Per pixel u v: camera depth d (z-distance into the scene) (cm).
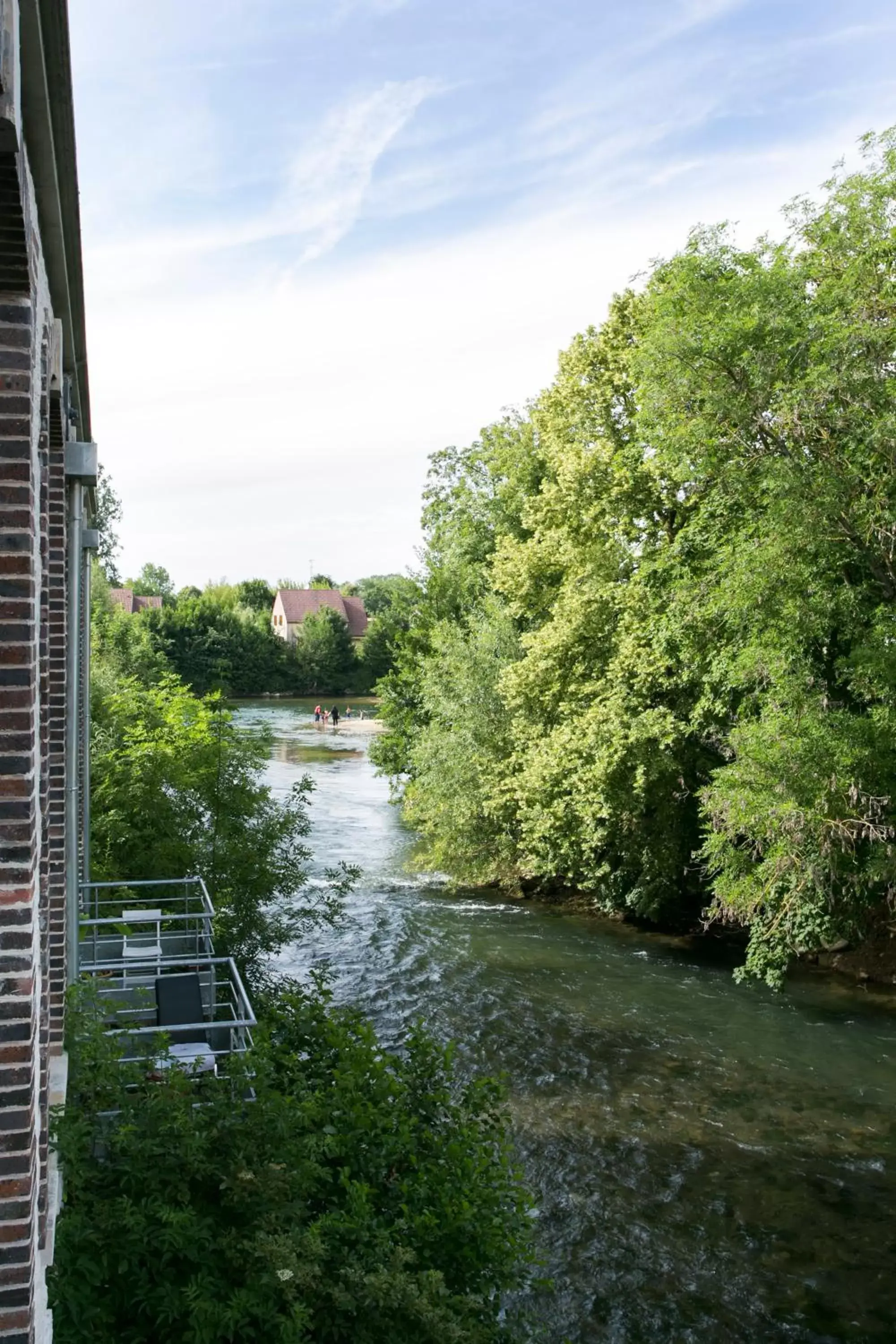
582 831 2242
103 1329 523
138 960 1192
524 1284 845
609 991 1869
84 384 979
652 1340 915
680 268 1686
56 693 820
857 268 1477
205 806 1797
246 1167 595
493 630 2736
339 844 3158
